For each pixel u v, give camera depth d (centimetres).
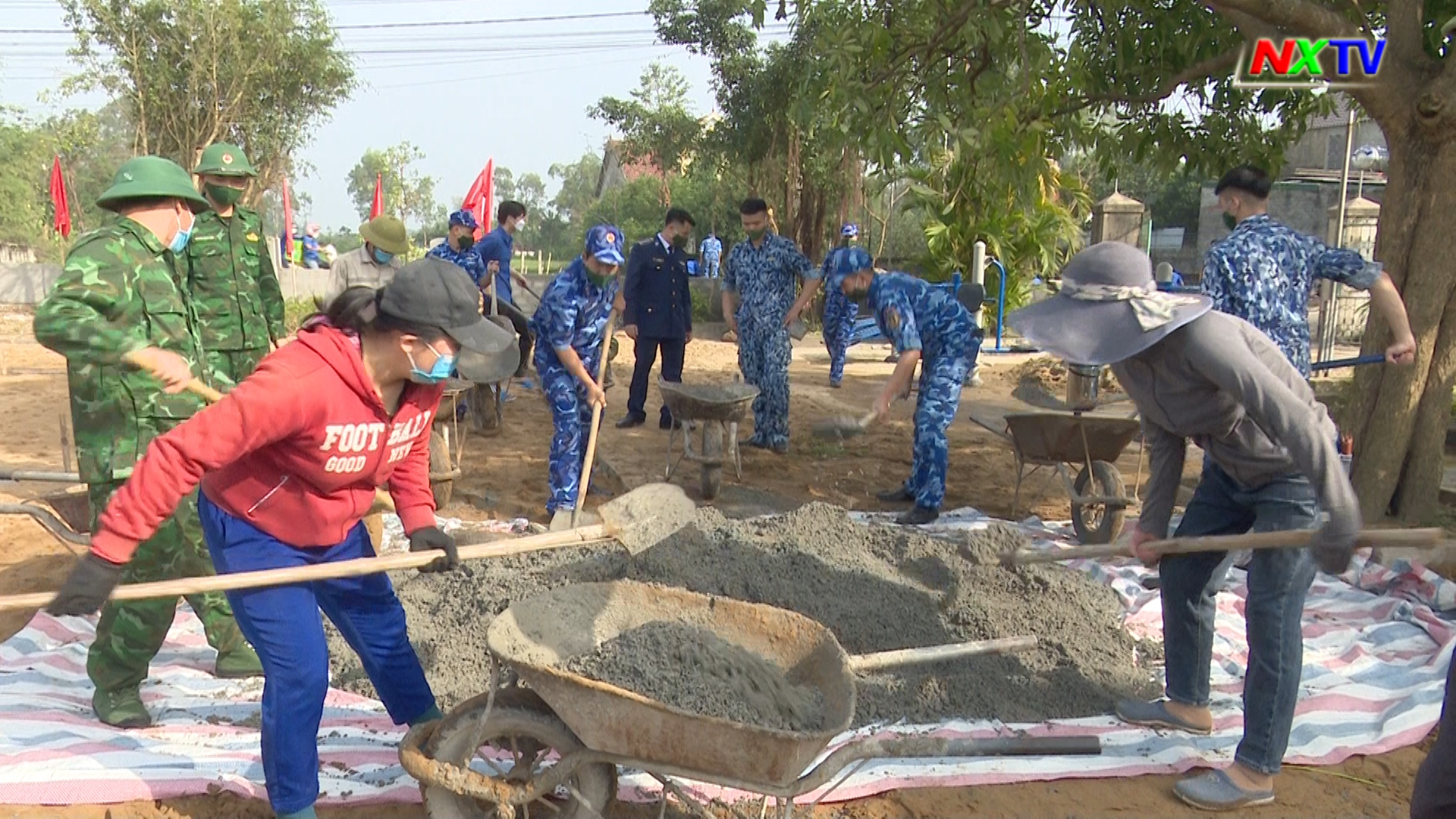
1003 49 697
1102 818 347
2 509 415
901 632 458
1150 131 859
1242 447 342
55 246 3081
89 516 421
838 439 597
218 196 571
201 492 305
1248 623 352
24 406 1080
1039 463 651
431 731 303
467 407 977
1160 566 398
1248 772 350
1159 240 3447
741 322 914
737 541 527
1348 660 466
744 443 943
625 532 338
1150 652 479
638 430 1004
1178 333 323
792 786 282
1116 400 996
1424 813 262
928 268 1630
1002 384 1364
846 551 539
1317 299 2377
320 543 308
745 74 2012
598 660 323
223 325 575
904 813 349
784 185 2125
